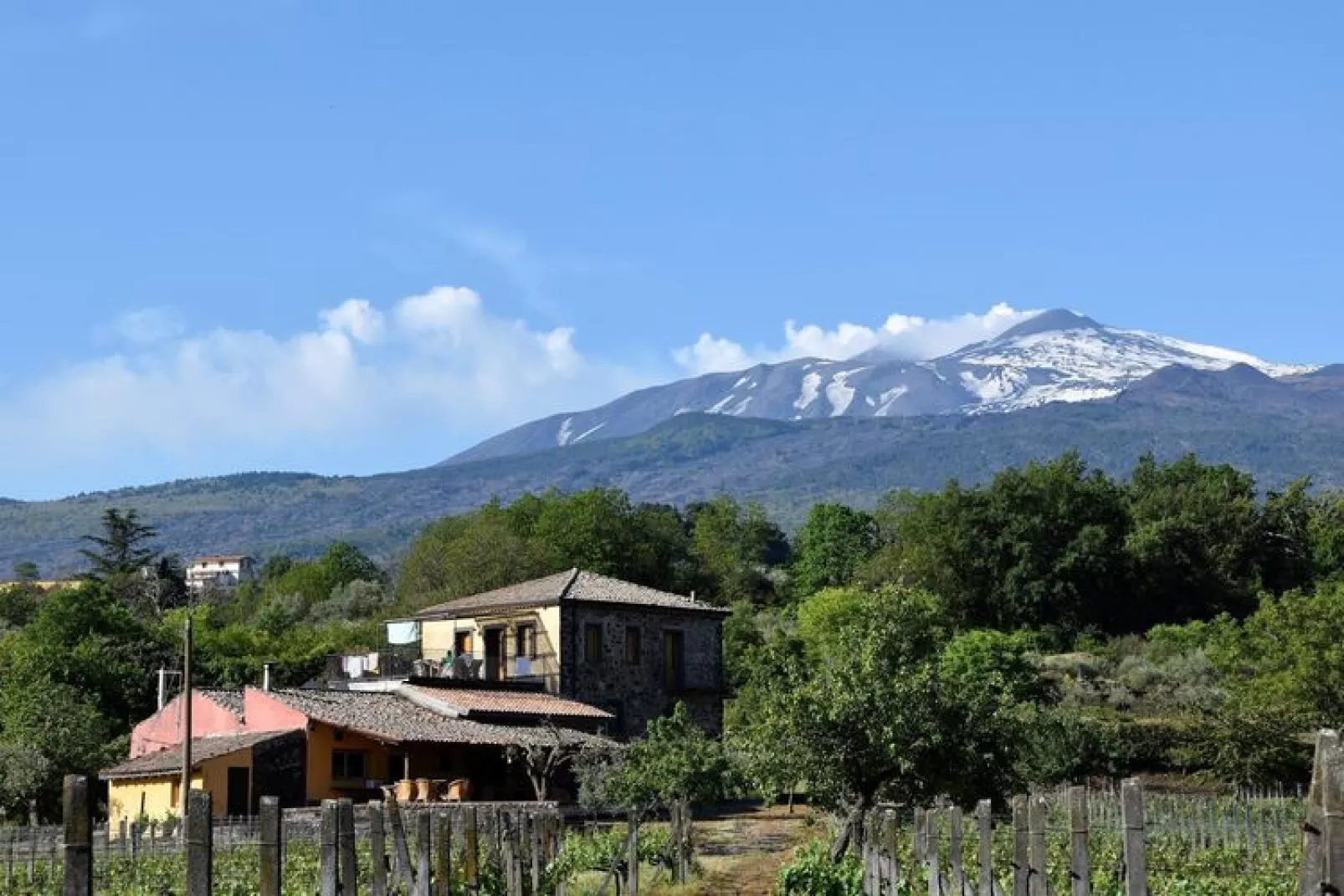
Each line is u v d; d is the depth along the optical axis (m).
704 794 54.84
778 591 146.25
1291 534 126.19
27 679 76.75
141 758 62.53
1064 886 30.66
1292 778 60.31
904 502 165.25
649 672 72.50
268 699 59.59
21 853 41.66
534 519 127.12
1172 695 87.00
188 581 163.75
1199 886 31.45
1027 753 61.34
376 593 140.62
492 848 29.72
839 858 36.03
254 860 40.00
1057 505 119.44
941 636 42.38
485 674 72.25
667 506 190.75
